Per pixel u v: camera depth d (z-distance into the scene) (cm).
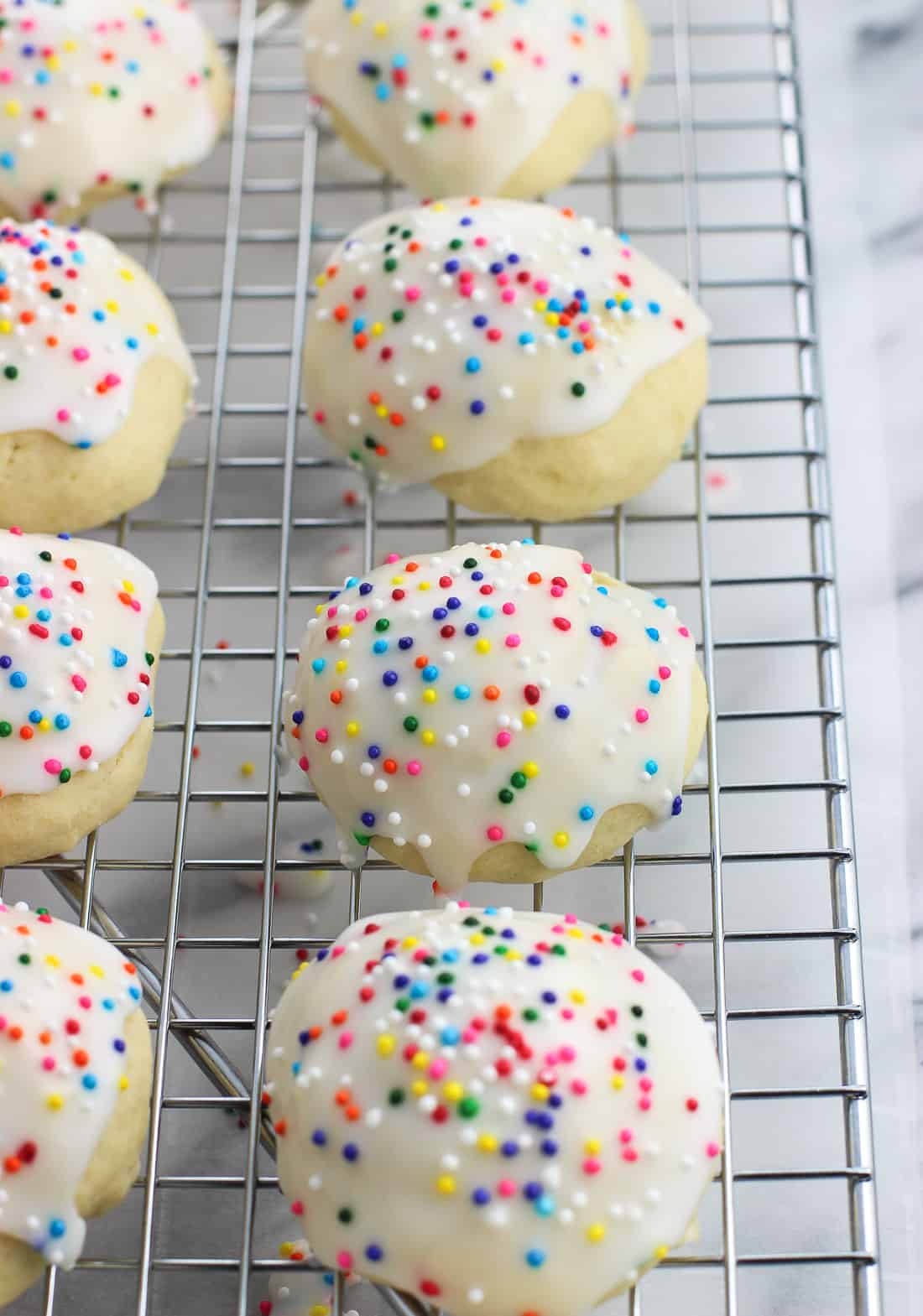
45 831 33
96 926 33
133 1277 33
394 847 33
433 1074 30
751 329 39
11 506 35
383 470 36
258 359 39
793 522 37
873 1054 34
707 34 41
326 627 34
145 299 36
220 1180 31
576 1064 30
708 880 35
